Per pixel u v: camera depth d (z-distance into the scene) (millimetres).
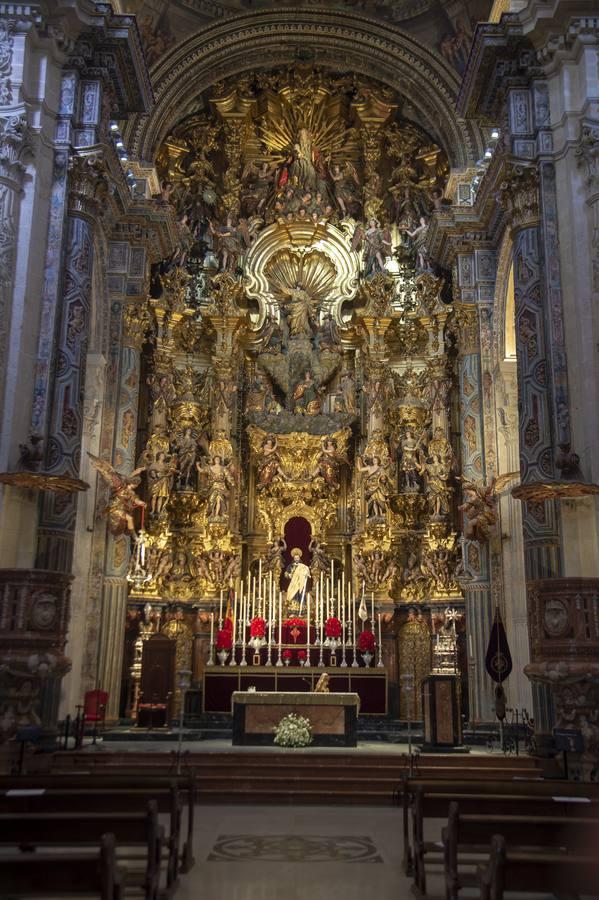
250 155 24359
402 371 22547
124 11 19547
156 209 19438
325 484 21547
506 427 18531
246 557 21578
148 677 15969
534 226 14094
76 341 13555
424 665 20281
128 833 5312
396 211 23828
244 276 23250
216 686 17297
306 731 13758
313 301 23359
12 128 13414
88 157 14109
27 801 6211
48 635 11836
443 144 22953
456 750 13539
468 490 17703
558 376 13203
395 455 21797
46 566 12695
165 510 20000
